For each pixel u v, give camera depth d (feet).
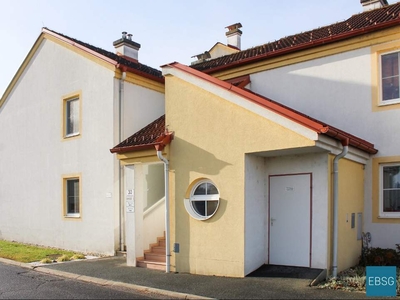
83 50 44.96
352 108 34.09
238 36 59.82
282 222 28.86
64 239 45.91
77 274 30.45
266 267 28.60
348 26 38.29
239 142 28.14
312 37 39.81
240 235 27.53
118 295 24.56
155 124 38.06
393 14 35.55
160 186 42.93
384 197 32.42
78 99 46.32
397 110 31.89
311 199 27.55
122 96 42.14
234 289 24.32
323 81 35.88
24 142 53.42
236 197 27.96
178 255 30.83
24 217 52.60
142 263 33.35
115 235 40.27
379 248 31.22
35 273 31.91
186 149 31.14
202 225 29.66
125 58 54.03
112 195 40.73
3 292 25.41
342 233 28.25
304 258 27.58
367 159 32.63
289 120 25.57
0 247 46.91
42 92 50.85
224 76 43.01
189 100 31.27
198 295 23.53
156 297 24.04
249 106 27.61
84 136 44.32
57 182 47.60
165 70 32.91
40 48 51.44
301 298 22.07
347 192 29.40
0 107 58.75
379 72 33.09
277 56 38.68
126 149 33.88
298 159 28.40
